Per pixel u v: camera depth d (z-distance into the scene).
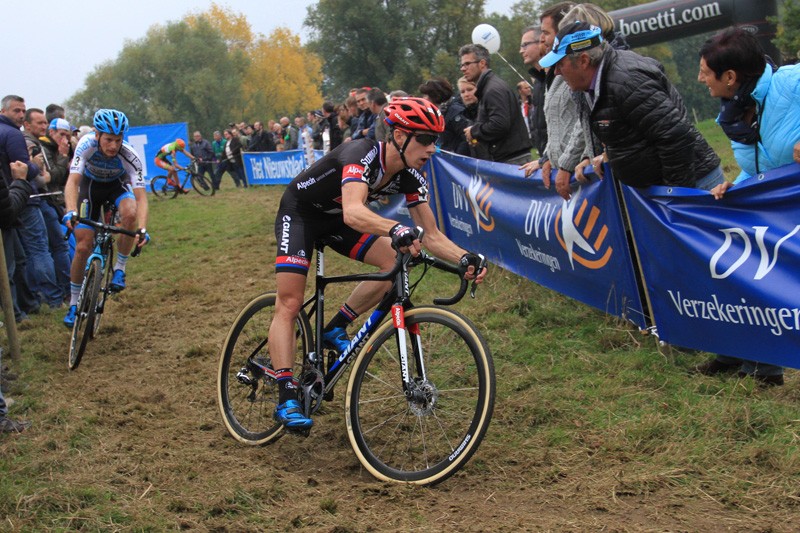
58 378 4.27
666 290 3.51
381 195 2.98
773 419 2.79
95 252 4.57
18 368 4.39
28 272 5.93
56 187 6.32
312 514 2.47
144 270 7.57
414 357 2.81
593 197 3.97
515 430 3.07
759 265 3.01
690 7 9.72
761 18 9.45
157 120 53.19
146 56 52.66
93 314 4.34
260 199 13.63
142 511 2.49
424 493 2.61
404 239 2.57
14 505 2.53
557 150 4.13
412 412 2.80
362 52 41.56
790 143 2.91
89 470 2.90
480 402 2.62
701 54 3.07
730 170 8.42
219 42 54.00
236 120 53.41
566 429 3.01
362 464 2.80
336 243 3.19
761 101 3.00
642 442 2.81
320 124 13.66
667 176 3.37
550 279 4.62
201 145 18.28
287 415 2.90
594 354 3.74
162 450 3.11
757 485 2.42
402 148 2.73
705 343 3.35
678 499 2.40
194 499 2.59
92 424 3.45
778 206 2.93
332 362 3.06
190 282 6.71
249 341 3.54
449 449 2.89
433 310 2.75
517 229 4.95
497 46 6.86
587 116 3.71
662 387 3.25
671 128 3.23
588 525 2.28
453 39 41.25
